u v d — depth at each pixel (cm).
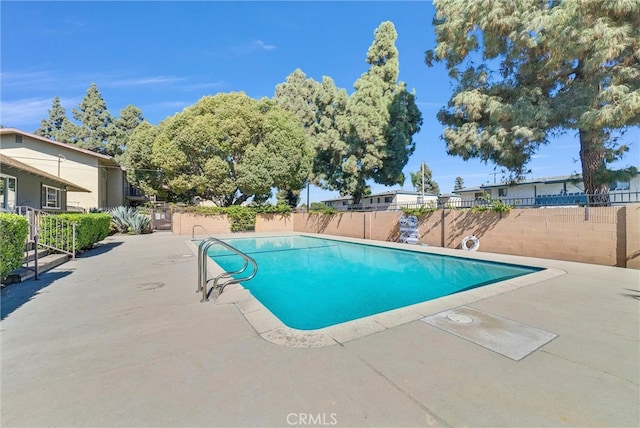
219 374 219
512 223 888
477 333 294
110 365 234
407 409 180
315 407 182
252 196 2139
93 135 2800
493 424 167
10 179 1168
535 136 848
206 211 1786
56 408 182
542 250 818
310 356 247
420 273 791
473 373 220
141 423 169
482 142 952
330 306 516
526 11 823
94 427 166
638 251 646
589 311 362
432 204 1191
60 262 715
